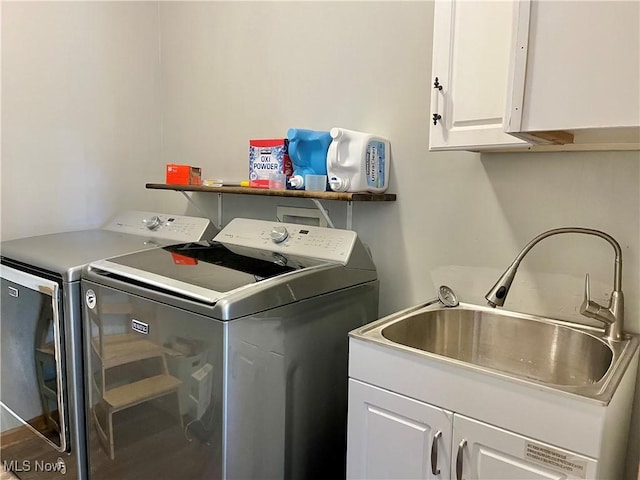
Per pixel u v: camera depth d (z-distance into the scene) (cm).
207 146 265
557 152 152
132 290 152
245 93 242
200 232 219
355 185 177
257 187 204
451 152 174
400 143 187
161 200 292
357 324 180
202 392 136
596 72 98
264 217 237
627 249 143
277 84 227
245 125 244
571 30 100
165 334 144
